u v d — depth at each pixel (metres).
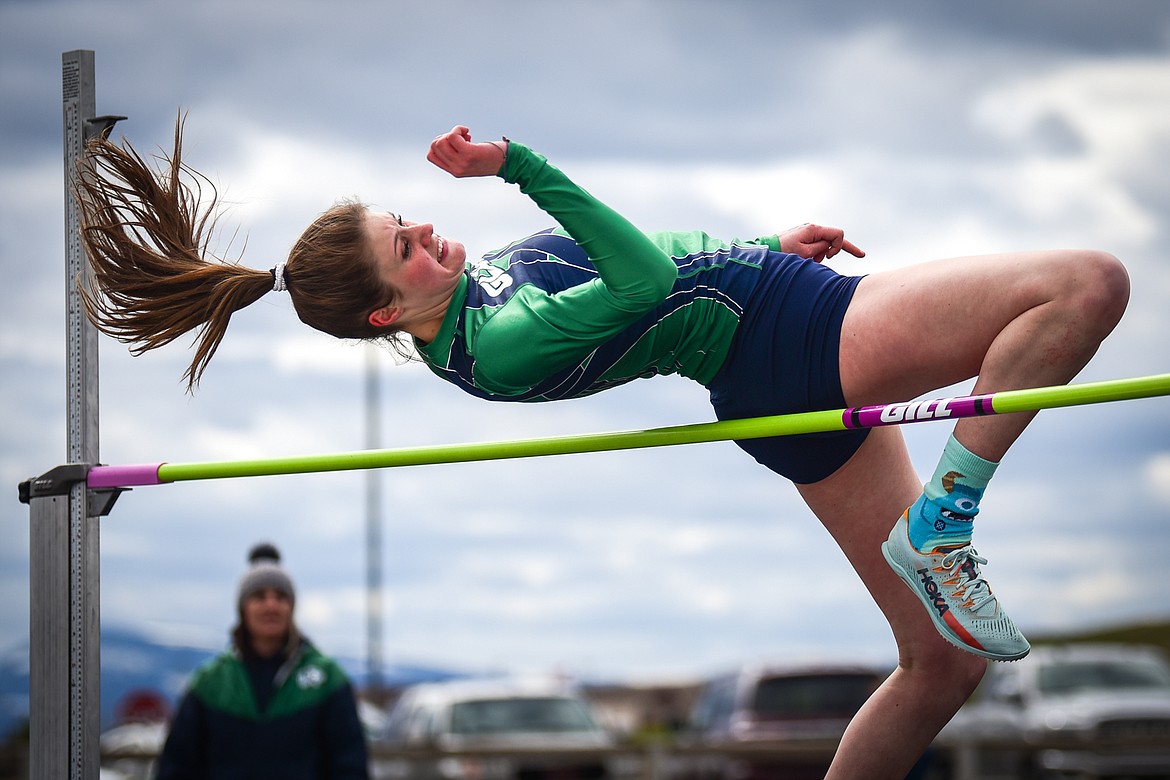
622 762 18.69
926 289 5.24
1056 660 22.39
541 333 5.25
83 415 6.73
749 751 15.81
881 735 5.83
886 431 5.76
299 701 8.89
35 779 6.65
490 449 5.89
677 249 5.56
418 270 5.41
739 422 5.40
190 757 8.89
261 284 5.66
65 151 6.80
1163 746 15.98
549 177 5.08
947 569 5.18
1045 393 4.79
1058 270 5.04
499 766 16.73
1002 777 21.42
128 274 5.77
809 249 6.00
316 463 6.17
